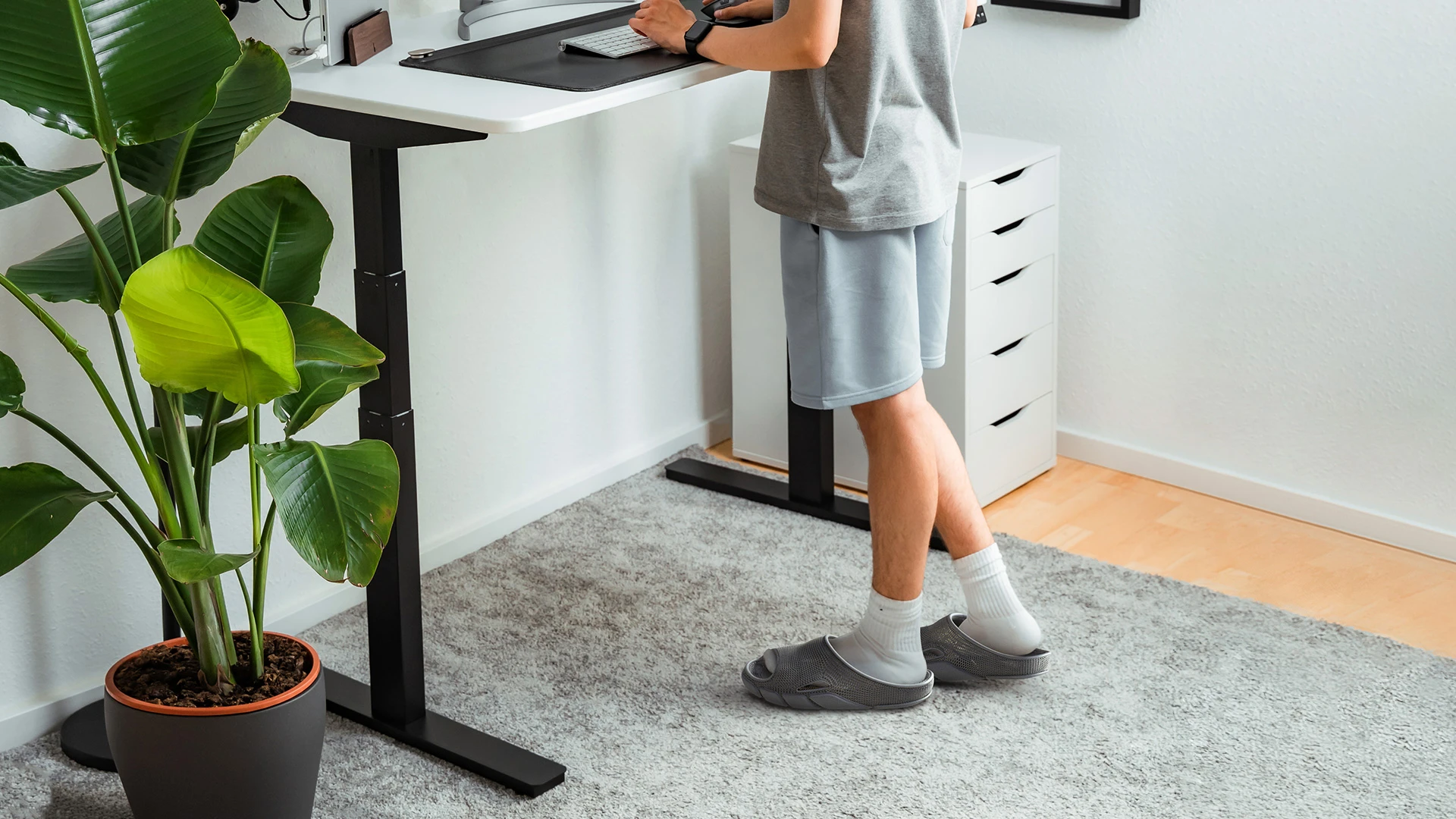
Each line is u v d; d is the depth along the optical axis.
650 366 3.08
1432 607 2.53
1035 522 2.88
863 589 2.58
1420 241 2.62
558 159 2.70
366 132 1.81
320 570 1.61
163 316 1.46
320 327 1.69
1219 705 2.19
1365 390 2.76
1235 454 2.97
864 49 1.84
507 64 1.90
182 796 1.74
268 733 1.73
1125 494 3.02
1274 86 2.71
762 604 2.53
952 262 2.72
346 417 2.46
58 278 1.72
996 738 2.11
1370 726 2.13
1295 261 2.78
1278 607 2.52
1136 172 2.94
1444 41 2.50
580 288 2.84
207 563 1.56
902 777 2.01
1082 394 3.17
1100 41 2.90
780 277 2.99
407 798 1.98
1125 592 2.55
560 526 2.84
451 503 2.70
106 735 2.04
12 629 2.08
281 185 1.77
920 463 2.06
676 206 3.02
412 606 2.06
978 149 2.88
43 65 1.47
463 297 2.60
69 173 1.53
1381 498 2.80
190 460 1.86
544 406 2.84
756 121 3.18
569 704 2.22
